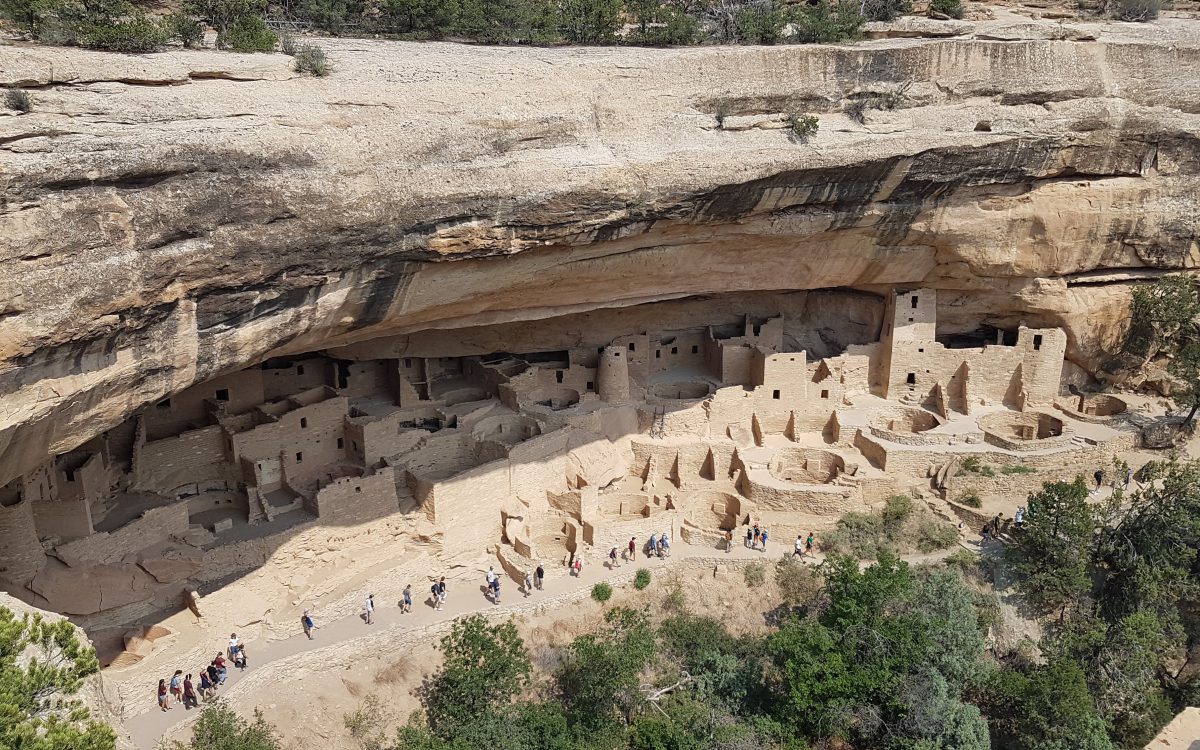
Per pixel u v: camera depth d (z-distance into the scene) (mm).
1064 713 21484
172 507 21656
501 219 18562
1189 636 25891
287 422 24281
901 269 28094
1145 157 26062
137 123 14578
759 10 28469
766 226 23625
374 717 21156
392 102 17312
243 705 20078
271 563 22125
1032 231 26891
